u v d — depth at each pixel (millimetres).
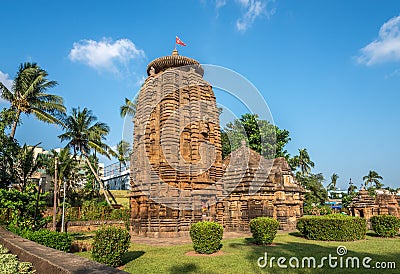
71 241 16203
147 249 16469
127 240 12906
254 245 17391
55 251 9453
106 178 59844
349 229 19031
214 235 14664
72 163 40219
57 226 28031
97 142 40406
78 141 39719
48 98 35406
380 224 21391
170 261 12898
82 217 32469
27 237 15211
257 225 17609
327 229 19406
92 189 44531
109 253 12117
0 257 9055
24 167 31016
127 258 13977
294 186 27812
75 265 7250
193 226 15078
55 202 21000
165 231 21656
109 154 42000
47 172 37781
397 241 18531
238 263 12227
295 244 17719
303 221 21156
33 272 8070
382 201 29391
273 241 19156
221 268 11453
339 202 69938
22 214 21344
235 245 17375
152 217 22203
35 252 9234
